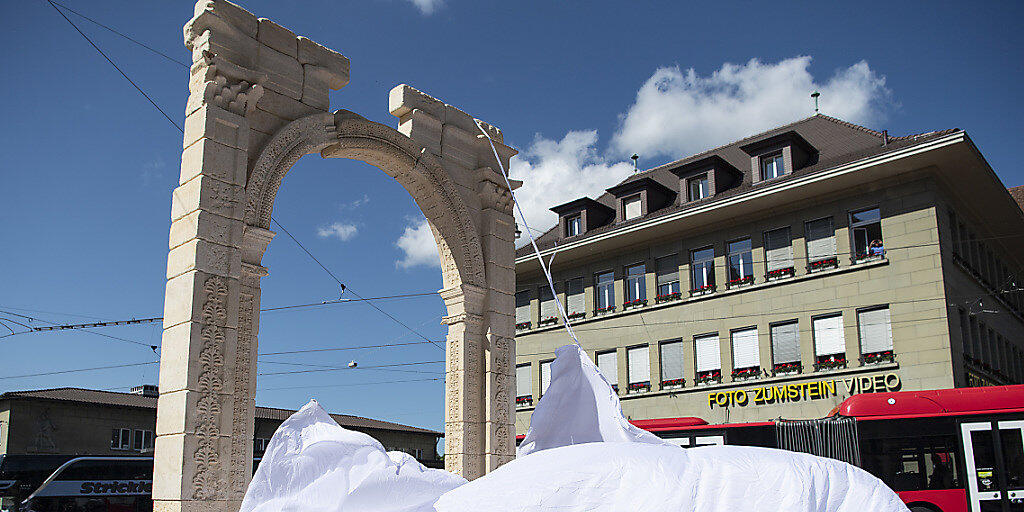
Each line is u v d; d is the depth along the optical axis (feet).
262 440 121.80
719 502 9.52
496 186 58.08
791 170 97.04
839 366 90.12
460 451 52.85
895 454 57.00
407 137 52.29
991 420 54.95
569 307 118.52
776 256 98.17
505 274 57.31
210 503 38.81
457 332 55.01
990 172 88.79
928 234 86.07
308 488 11.91
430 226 56.18
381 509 11.77
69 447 113.19
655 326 107.34
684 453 10.52
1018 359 109.81
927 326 84.64
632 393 107.45
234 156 42.98
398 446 150.41
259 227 43.70
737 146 116.16
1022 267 119.85
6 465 82.33
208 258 40.86
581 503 9.67
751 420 95.81
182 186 42.39
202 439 39.01
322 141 47.75
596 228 118.52
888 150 87.45
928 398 57.36
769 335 96.68
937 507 54.80
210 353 40.06
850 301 90.53
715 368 101.14
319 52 49.08
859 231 91.81
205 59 43.32
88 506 80.84
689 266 105.60
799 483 9.77
